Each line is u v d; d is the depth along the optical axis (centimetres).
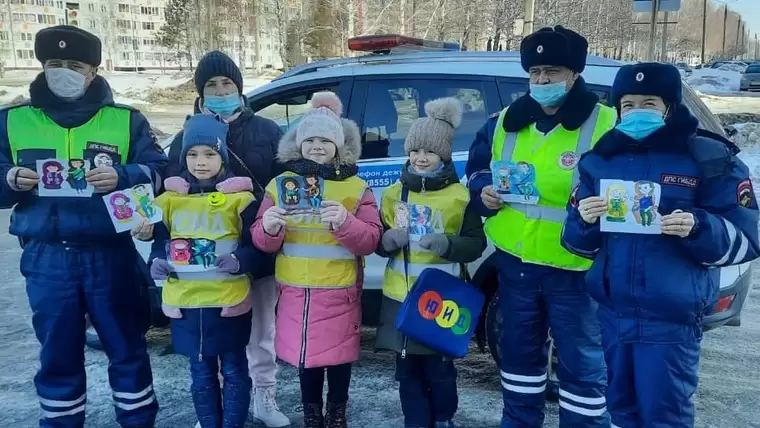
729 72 4519
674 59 7338
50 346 299
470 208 312
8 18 7744
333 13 2892
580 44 274
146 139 307
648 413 249
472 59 405
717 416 363
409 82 405
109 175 282
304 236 306
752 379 411
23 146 287
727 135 427
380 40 441
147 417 321
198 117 303
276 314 318
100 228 292
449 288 304
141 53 8675
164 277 303
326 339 304
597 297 259
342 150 308
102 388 401
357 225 297
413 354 308
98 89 298
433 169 311
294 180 294
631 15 5197
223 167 312
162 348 467
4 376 415
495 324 374
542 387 308
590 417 289
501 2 2977
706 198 241
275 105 429
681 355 245
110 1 8150
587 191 257
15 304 550
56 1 8200
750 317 523
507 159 293
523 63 283
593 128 279
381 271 407
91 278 296
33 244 296
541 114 286
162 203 300
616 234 251
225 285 303
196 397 312
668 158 244
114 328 306
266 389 351
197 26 5197
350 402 384
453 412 325
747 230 237
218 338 305
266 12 3397
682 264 243
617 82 252
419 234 307
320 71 427
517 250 289
